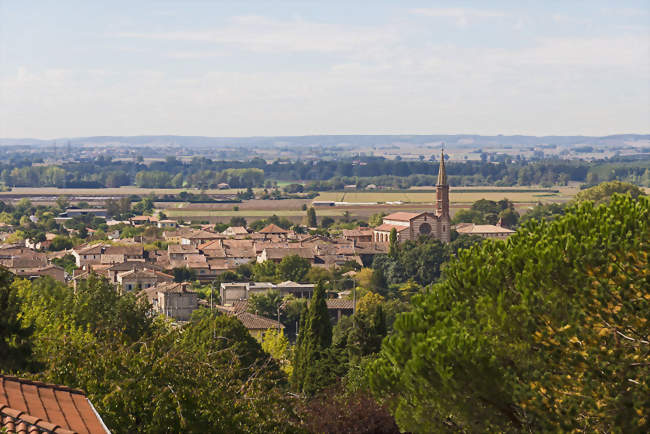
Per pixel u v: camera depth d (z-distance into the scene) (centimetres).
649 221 3028
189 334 7081
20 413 2458
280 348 8825
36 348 4159
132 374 3584
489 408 3020
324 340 7919
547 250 3036
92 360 3659
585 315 2927
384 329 7375
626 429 2775
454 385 2941
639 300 2856
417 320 3247
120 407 3444
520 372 3038
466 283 3322
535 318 2981
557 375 2930
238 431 3631
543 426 2855
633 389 2848
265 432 3756
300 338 8344
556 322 2961
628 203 3219
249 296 16462
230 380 3994
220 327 7475
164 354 3862
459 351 2945
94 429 2622
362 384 5203
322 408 4997
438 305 3366
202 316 13525
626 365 2861
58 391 2864
